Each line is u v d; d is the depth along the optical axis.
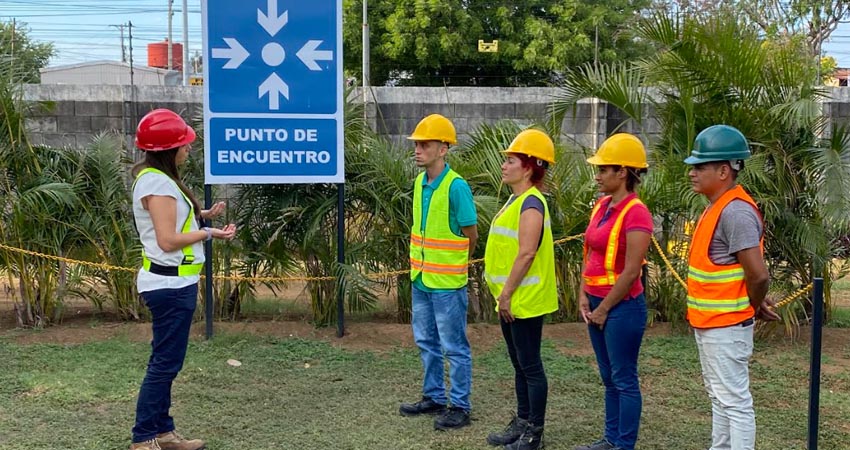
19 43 7.97
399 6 20.45
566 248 7.50
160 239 4.05
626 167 4.02
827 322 7.66
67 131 11.12
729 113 7.10
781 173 7.06
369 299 7.24
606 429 4.38
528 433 4.48
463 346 4.93
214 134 6.66
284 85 6.72
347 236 7.54
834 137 7.12
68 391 5.52
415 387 5.78
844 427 5.01
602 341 4.27
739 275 3.71
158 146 4.09
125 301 7.62
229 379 5.91
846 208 6.65
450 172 4.82
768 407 5.41
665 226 7.38
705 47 6.95
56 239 7.36
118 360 6.31
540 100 11.80
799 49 7.39
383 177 7.29
